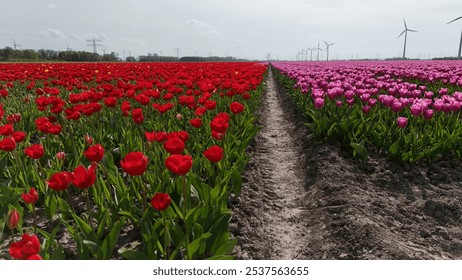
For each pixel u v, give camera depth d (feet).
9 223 9.41
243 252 13.43
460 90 42.63
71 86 36.35
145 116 26.16
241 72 55.16
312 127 26.07
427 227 15.71
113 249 11.68
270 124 38.29
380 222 15.37
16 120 21.18
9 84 38.83
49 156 18.84
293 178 22.70
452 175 20.02
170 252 12.08
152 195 14.19
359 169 21.26
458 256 13.75
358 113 27.32
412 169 20.67
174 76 46.19
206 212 12.34
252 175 21.59
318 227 16.05
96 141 19.99
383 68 79.41
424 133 22.20
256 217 16.56
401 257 12.77
